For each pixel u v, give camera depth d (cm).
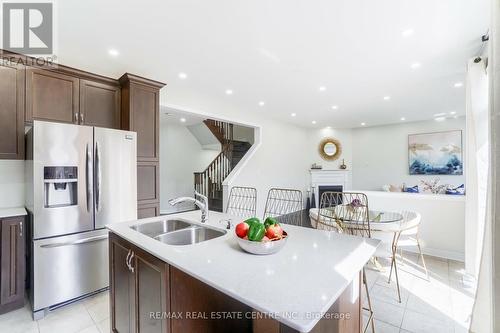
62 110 262
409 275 289
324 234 167
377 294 248
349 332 120
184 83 345
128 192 272
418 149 665
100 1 173
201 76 317
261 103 458
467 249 263
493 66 122
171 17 194
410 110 521
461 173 610
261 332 140
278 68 294
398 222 249
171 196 676
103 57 257
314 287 94
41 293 214
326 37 225
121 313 166
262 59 270
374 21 201
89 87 284
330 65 285
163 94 357
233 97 417
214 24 204
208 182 635
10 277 217
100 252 250
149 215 306
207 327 127
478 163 240
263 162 575
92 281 244
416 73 309
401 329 196
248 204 523
